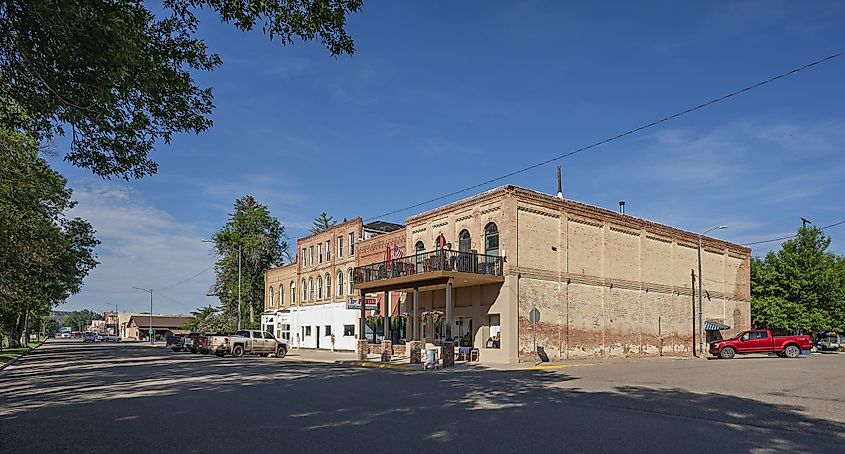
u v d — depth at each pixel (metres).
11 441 9.34
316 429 10.16
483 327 32.47
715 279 45.06
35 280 37.00
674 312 40.69
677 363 29.44
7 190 22.72
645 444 8.81
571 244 34.22
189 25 11.37
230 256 69.31
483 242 32.88
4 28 8.50
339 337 47.75
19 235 29.70
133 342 101.94
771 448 8.55
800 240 49.66
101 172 12.16
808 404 13.27
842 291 48.50
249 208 72.69
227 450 8.50
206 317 69.56
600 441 9.03
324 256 52.03
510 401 14.12
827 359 32.03
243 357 38.72
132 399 14.89
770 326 50.59
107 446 8.89
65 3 8.00
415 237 38.59
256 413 12.16
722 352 35.88
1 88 9.72
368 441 9.06
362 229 47.53
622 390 16.41
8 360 35.00
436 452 8.26
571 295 33.66
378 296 42.97
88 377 22.12
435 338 36.25
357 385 18.45
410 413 12.07
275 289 61.22
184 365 29.42
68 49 8.57
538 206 32.66
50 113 9.91
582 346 33.84
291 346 55.44
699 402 13.69
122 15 9.00
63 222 35.25
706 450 8.41
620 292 36.75
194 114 12.18
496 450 8.38
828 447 8.64
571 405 13.31
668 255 40.97
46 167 23.50
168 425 10.73
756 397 14.55
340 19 11.08
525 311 31.25
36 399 15.18
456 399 14.57
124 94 10.29
